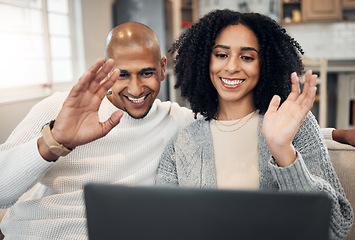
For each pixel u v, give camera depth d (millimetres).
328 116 5180
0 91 3479
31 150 906
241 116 1122
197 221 470
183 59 1199
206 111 1165
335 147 1185
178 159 1118
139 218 485
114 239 497
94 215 500
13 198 981
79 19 4574
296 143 1008
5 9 3598
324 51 6180
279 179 832
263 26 1062
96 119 859
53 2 4281
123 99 1091
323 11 5746
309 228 442
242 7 6258
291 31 6246
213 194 464
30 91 3850
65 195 1108
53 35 4266
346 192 1121
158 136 1200
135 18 5328
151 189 480
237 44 1039
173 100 5168
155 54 1071
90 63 4770
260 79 1097
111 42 1060
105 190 492
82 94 834
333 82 5113
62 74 4461
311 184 826
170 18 5621
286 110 814
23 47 3824
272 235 451
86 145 1136
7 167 940
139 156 1168
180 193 472
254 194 455
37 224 1091
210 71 1100
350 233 1096
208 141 1109
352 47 6082
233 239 462
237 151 1086
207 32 1082
